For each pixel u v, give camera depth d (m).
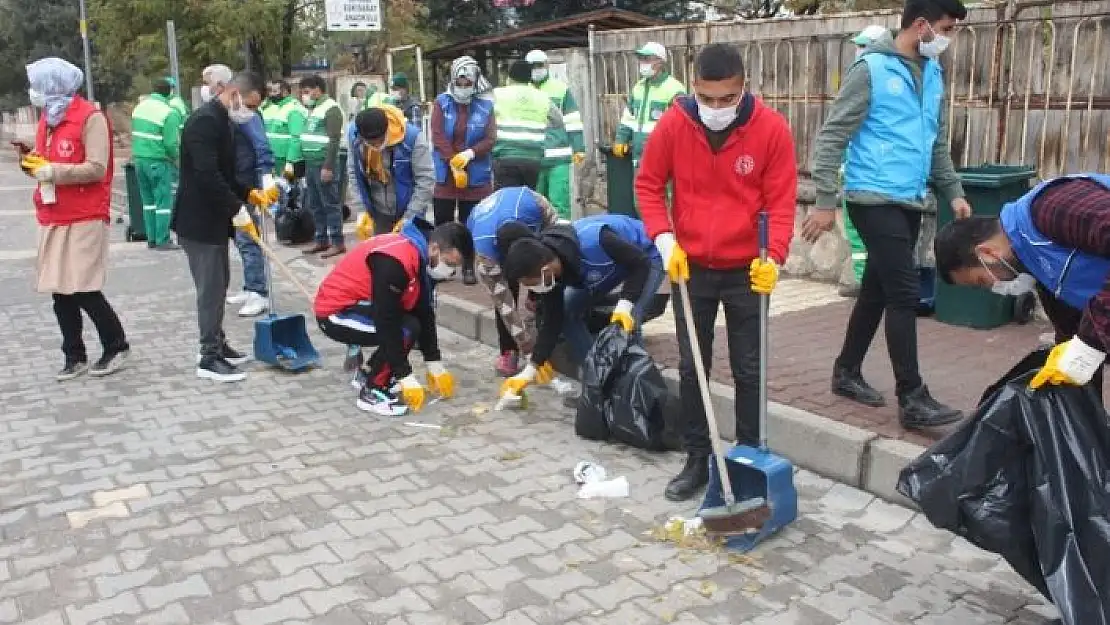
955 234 3.07
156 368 6.28
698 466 4.22
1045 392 2.88
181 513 4.10
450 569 3.59
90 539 3.87
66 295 5.93
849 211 4.48
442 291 7.69
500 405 5.34
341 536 3.87
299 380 6.01
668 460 4.67
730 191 3.79
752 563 3.63
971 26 6.65
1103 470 2.82
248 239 7.62
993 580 3.52
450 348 6.75
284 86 11.95
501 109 8.35
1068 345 2.79
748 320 3.97
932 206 6.47
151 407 5.51
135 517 4.07
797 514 3.96
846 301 7.02
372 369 5.38
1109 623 2.69
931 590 3.45
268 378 6.05
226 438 5.01
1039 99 6.39
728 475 3.90
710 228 3.83
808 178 7.89
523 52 18.09
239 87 6.02
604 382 4.77
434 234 5.32
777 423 4.60
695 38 8.88
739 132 3.69
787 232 3.77
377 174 6.59
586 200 10.73
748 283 3.94
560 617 3.26
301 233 10.81
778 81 8.04
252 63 18.61
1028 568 2.97
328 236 10.71
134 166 10.87
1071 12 6.13
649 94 8.81
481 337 6.88
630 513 4.07
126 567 3.63
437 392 5.71
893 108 4.31
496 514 4.07
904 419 4.38
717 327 6.23
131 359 6.49
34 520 4.05
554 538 3.84
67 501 4.24
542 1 25.25
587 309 5.31
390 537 3.86
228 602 3.37
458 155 7.71
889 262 4.32
